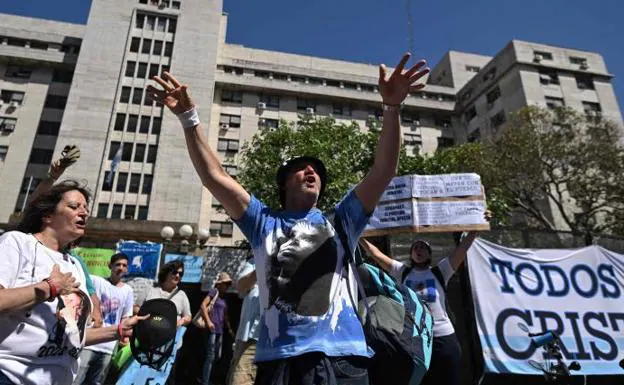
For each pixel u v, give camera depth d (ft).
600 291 25.89
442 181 24.88
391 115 7.58
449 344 14.33
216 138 119.96
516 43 123.95
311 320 6.50
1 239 7.43
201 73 120.47
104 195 103.86
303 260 6.96
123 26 122.52
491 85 130.62
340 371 6.33
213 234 106.63
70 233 8.38
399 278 16.35
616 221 74.08
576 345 24.06
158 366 8.79
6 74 118.83
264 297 6.93
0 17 127.85
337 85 139.85
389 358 10.19
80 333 7.99
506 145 76.69
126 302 17.35
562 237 28.12
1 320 6.84
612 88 124.67
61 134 106.93
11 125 113.39
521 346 23.45
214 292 25.49
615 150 73.87
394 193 25.16
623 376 24.73
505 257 25.64
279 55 145.89
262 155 61.36
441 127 140.97
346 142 61.77
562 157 74.79
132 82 116.57
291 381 6.19
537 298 24.90
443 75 162.71
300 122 67.41
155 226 88.28
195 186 107.34
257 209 7.63
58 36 126.21
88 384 15.64
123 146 109.50
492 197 61.05
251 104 127.03
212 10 129.80
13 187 107.45
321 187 8.51
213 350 25.40
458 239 27.09
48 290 6.89
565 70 123.54
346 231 7.54
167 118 113.39
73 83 112.47
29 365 6.93
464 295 25.23
